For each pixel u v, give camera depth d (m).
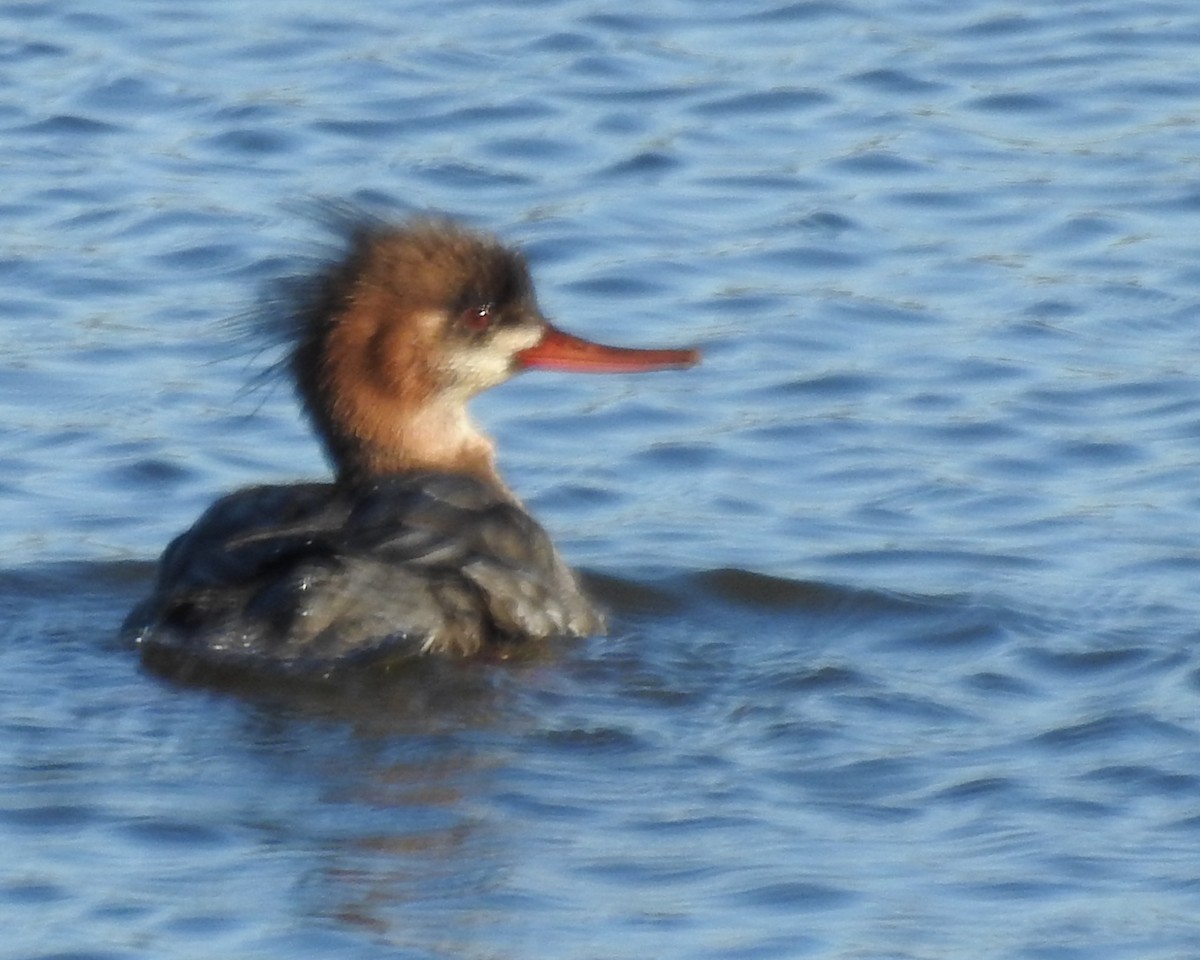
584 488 18.08
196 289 20.62
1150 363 19.86
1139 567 16.75
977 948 12.01
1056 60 25.08
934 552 17.06
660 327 20.34
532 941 11.99
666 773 13.56
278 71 24.55
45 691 14.14
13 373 19.36
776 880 12.53
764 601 16.16
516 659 14.86
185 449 18.39
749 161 23.03
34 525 17.22
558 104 23.95
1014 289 20.97
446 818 13.01
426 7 26.12
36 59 24.77
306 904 12.23
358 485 15.32
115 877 12.44
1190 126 23.73
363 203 21.62
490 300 16.00
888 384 19.59
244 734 13.75
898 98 24.27
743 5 26.22
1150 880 12.61
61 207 21.91
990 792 13.46
